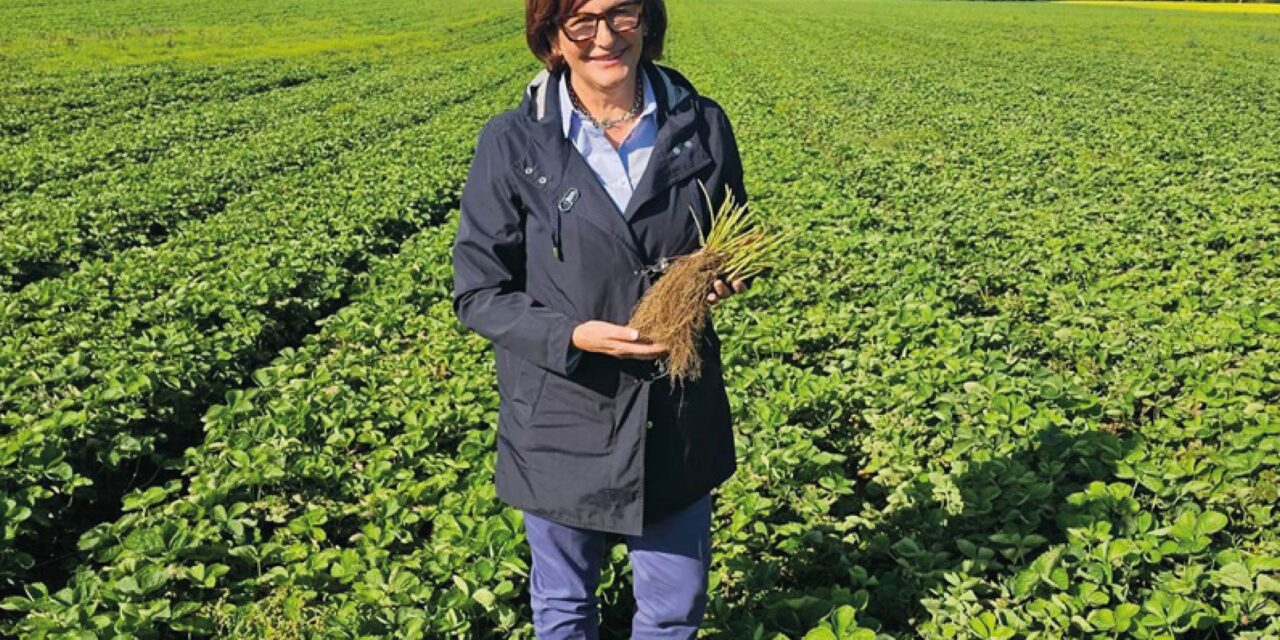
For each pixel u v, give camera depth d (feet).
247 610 16.25
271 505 20.48
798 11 250.57
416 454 22.15
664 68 11.07
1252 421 21.70
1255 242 37.52
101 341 27.50
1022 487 18.69
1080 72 111.55
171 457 24.07
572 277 10.61
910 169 54.19
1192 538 16.34
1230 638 15.66
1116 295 30.86
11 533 18.10
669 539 11.46
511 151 10.55
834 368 25.38
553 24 10.32
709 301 10.82
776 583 17.54
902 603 16.22
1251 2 276.62
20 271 35.65
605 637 16.67
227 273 32.86
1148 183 48.21
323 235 38.22
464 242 10.84
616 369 10.69
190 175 52.70
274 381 25.64
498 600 16.19
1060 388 22.77
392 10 225.15
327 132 68.08
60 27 154.10
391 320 29.96
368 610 15.88
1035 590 16.03
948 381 23.93
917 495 19.10
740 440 20.95
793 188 46.39
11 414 22.24
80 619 15.58
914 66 119.14
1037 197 47.14
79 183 51.03
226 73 110.32
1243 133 66.33
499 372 11.43
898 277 32.42
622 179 10.68
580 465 10.88
